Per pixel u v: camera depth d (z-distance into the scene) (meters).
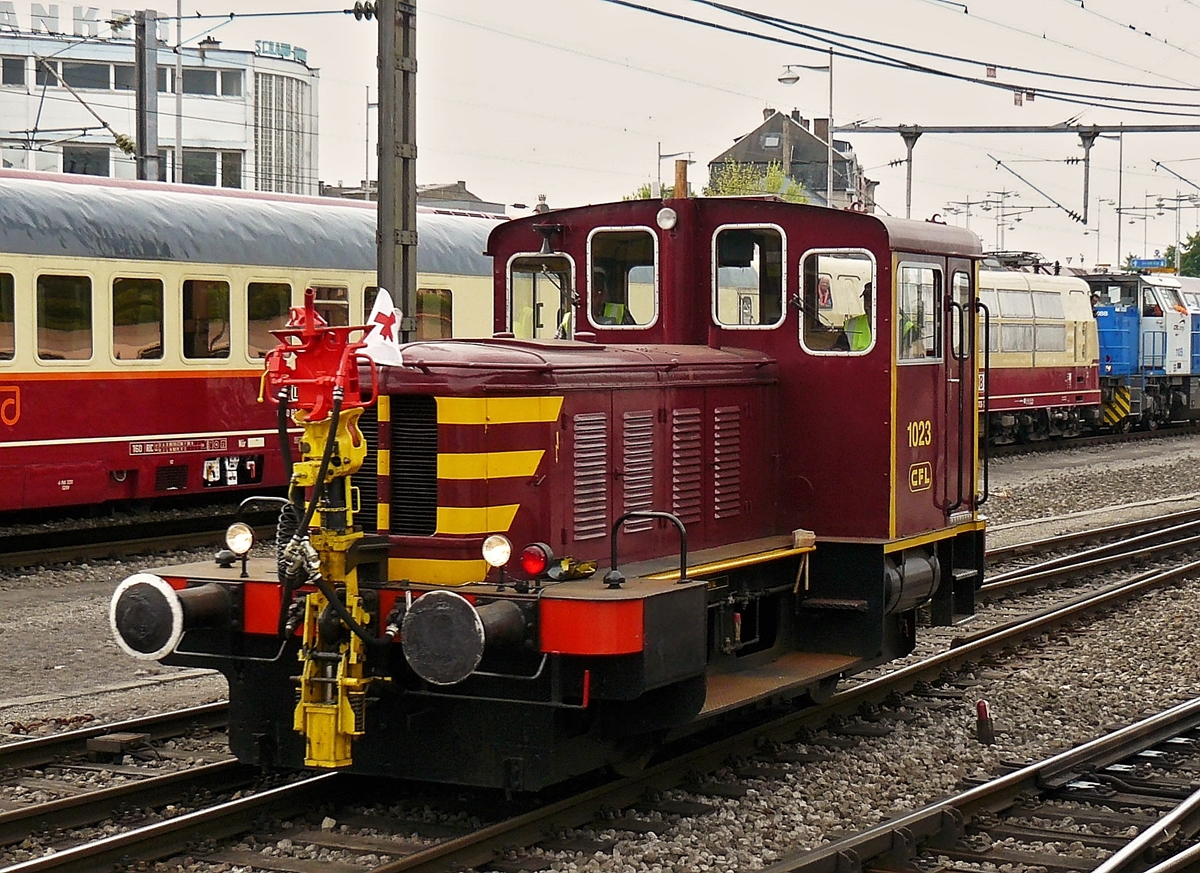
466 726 6.61
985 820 6.97
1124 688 9.98
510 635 6.21
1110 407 33.97
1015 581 13.76
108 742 7.87
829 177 37.38
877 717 9.02
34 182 14.38
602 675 6.32
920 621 12.09
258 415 16.12
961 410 9.62
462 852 6.19
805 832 6.77
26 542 15.41
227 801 7.09
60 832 6.64
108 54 57.19
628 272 8.67
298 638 6.66
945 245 9.12
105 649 10.77
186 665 6.96
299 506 6.42
